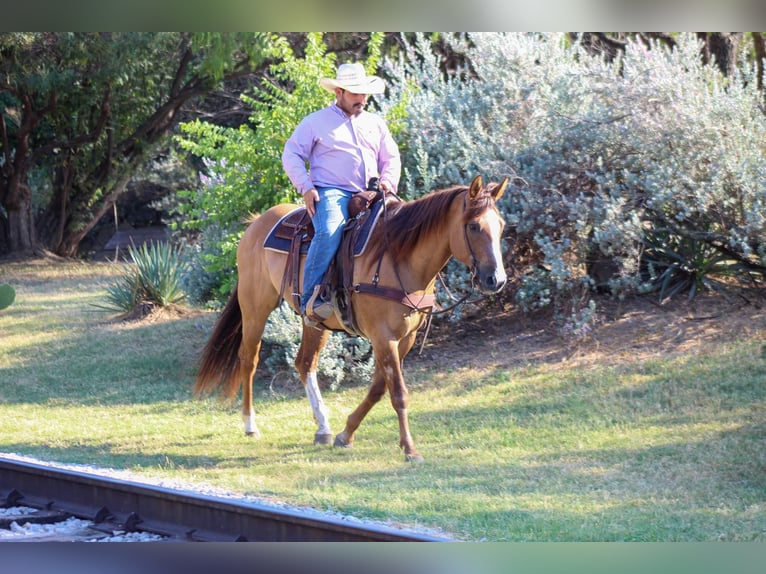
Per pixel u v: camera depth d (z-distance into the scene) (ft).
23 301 71.67
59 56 81.00
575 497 24.00
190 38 83.46
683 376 34.94
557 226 40.47
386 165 29.17
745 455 26.91
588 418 32.30
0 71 79.10
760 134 40.45
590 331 40.09
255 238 32.68
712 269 40.57
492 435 31.35
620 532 20.74
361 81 28.07
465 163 42.60
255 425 33.58
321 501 23.65
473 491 24.86
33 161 95.61
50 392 44.45
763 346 36.19
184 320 56.90
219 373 34.06
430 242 26.40
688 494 23.90
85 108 92.53
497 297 44.57
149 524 22.74
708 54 56.03
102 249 117.39
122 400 41.98
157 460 30.32
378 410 36.37
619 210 38.52
